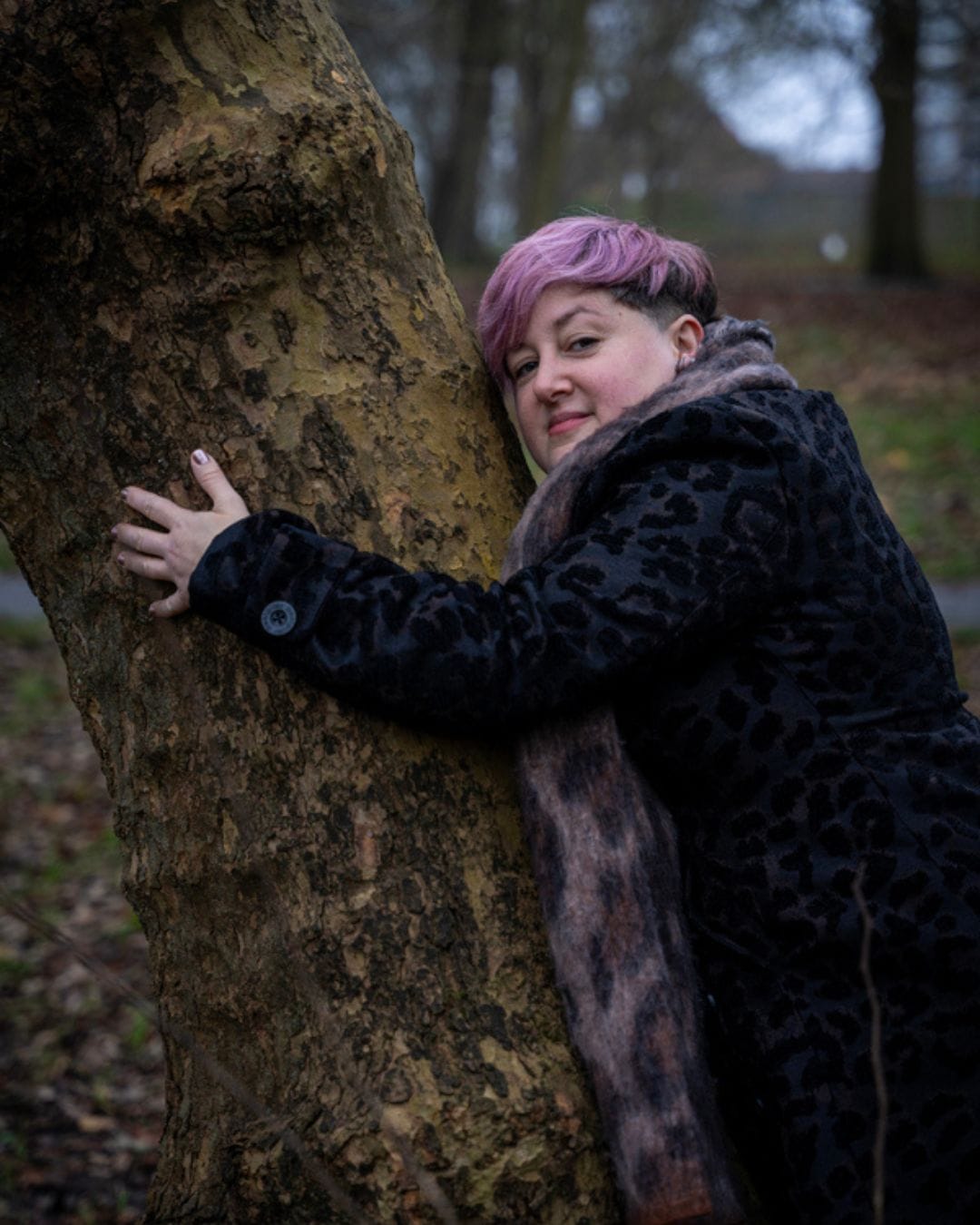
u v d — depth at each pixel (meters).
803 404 1.75
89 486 1.74
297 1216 1.59
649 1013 1.64
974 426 11.80
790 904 1.60
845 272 25.14
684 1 19.48
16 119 1.62
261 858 1.67
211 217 1.64
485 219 32.44
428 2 15.23
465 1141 1.56
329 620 1.60
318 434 1.71
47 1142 3.28
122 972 4.22
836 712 1.63
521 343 1.86
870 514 1.73
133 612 1.74
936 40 13.32
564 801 1.70
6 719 6.82
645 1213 1.61
